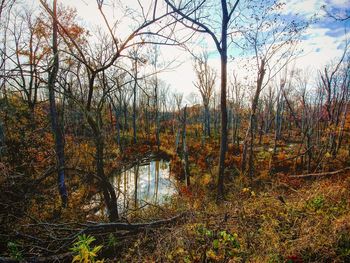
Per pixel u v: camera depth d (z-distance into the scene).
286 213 4.96
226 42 8.89
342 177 10.12
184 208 6.55
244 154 15.18
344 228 3.80
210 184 12.70
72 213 7.28
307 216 4.55
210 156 19.80
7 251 4.87
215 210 6.37
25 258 4.21
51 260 4.42
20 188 6.08
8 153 9.16
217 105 42.00
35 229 5.53
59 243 5.04
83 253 3.14
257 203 5.65
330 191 5.83
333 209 4.78
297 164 16.64
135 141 28.75
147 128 33.16
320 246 3.54
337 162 16.72
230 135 31.31
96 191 8.70
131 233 5.27
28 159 9.27
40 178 6.35
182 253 3.71
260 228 4.38
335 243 3.61
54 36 8.41
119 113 25.31
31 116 11.21
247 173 13.95
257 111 29.77
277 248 3.60
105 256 4.77
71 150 9.95
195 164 18.17
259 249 3.71
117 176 12.17
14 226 5.25
